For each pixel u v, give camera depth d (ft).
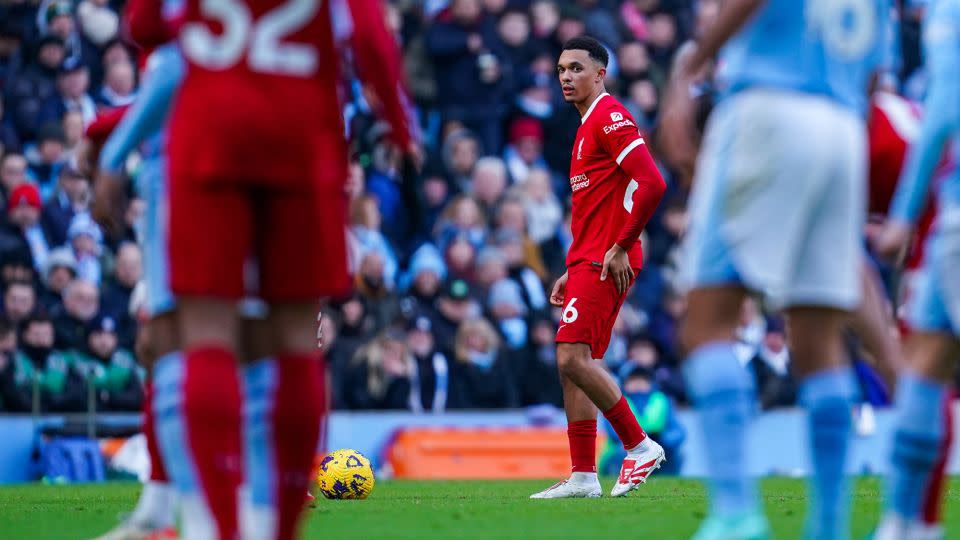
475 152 173.27
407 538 53.21
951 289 41.37
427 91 176.14
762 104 41.55
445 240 162.40
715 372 41.98
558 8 188.85
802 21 42.14
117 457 132.46
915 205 41.86
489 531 55.77
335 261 40.22
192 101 39.04
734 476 41.70
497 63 177.37
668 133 43.70
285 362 40.93
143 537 53.21
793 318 43.47
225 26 39.27
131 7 49.57
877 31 44.32
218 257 38.34
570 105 181.98
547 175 171.83
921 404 42.50
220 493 38.32
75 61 160.15
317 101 39.99
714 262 42.11
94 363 134.92
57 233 145.69
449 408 146.41
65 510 73.36
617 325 158.71
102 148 57.16
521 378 152.25
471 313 152.56
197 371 38.55
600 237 82.64
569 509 69.15
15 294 136.46
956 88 41.11
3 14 164.86
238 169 38.55
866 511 67.15
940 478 44.16
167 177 39.04
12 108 158.51
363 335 145.07
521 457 141.69
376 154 163.53
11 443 129.70
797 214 41.24
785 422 150.92
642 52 191.21
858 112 43.50
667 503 74.69
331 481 81.20
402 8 183.32
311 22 40.01
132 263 143.64
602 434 139.85
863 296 62.18
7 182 148.87
